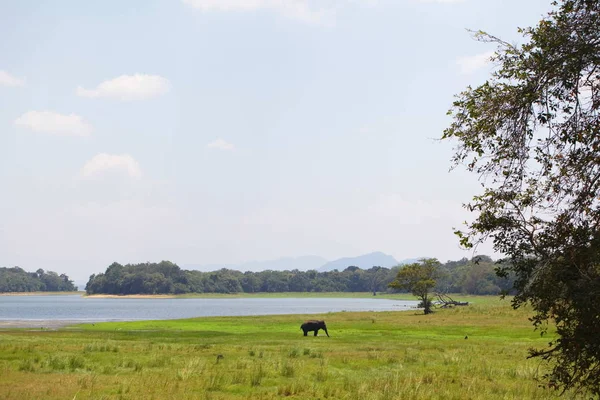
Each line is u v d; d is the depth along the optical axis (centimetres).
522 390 1616
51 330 4872
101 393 1526
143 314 10288
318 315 7544
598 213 854
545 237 912
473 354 2698
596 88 891
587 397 1420
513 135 947
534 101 925
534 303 917
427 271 7675
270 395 1560
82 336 3978
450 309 8262
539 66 911
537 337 3934
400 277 7706
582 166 871
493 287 16212
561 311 880
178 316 9462
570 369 936
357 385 1705
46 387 1608
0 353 2473
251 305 16512
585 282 842
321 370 2022
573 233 862
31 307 14488
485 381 1839
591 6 882
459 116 997
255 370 1978
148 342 3431
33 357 2334
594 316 833
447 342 3534
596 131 852
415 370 2128
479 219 965
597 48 876
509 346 3191
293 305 16425
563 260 875
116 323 5931
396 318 6425
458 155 995
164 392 1557
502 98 948
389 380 1767
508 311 6556
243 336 4088
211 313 10750
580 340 848
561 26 896
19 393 1505
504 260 962
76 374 1888
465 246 981
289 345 3275
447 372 2067
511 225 940
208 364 2203
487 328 4703
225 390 1648
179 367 2102
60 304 17500
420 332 4466
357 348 3067
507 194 948
